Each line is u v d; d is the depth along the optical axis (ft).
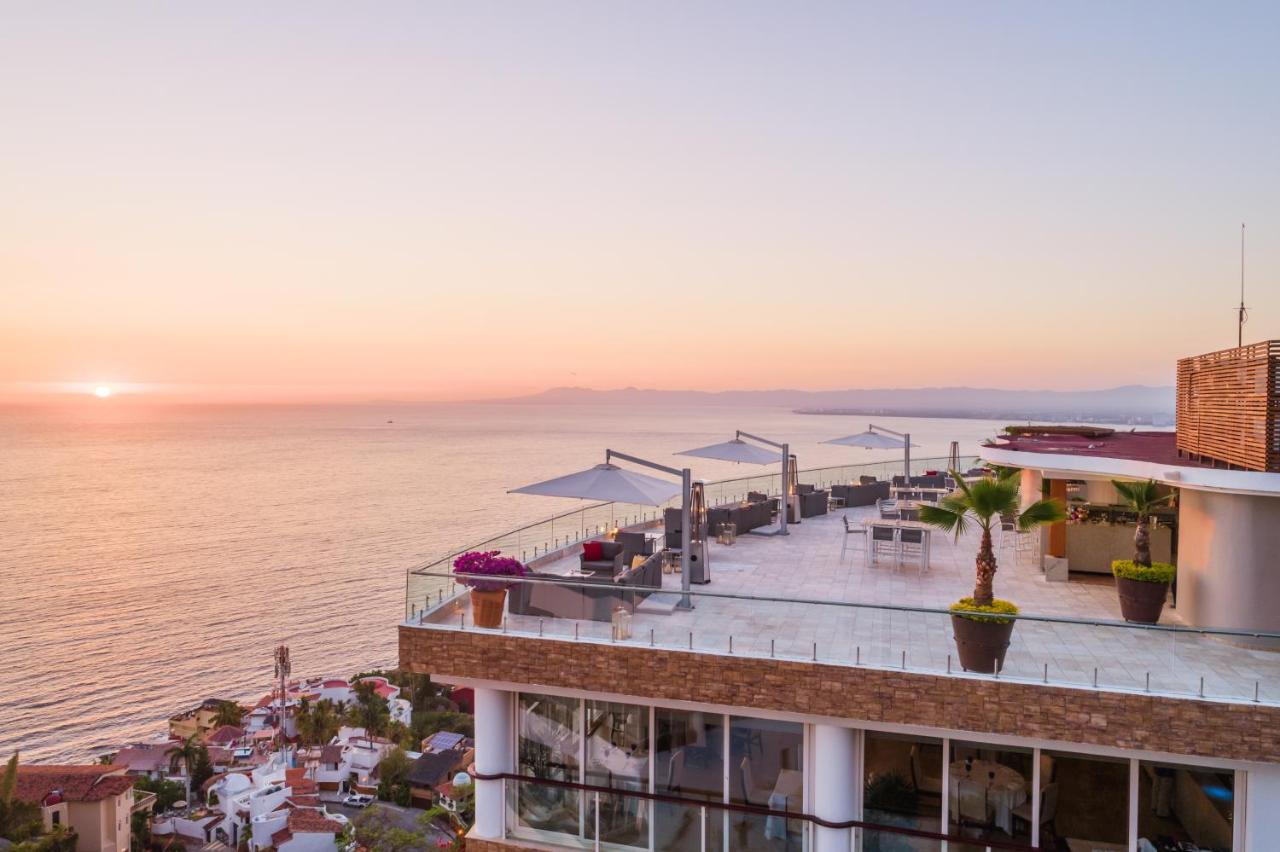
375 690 350.02
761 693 31.60
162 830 260.21
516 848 36.24
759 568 53.62
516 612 35.42
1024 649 28.91
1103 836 30.07
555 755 36.58
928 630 30.35
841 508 84.12
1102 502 53.98
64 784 242.17
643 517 64.90
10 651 366.02
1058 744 28.73
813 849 32.65
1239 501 31.78
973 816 31.37
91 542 599.16
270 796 266.57
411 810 281.13
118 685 339.57
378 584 480.64
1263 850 27.68
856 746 32.65
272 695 341.62
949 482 90.43
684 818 34.53
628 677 33.32
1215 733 26.91
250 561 533.55
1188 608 36.29
